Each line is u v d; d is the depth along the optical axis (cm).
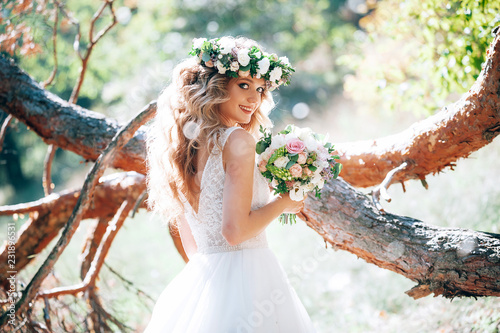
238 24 1341
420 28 467
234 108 250
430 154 310
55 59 454
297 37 1377
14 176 1416
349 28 1359
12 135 1316
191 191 244
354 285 508
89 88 794
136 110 933
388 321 429
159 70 991
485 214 470
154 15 1239
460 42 367
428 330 388
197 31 1284
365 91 564
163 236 743
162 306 249
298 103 1255
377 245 291
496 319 350
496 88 257
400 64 512
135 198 403
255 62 246
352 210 303
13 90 392
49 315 344
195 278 239
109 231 384
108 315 371
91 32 449
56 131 381
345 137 869
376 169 341
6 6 430
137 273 604
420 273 278
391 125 806
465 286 267
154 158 264
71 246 663
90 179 319
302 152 231
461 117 284
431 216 543
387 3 552
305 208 311
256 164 241
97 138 371
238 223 218
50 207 419
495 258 259
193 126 241
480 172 569
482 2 354
